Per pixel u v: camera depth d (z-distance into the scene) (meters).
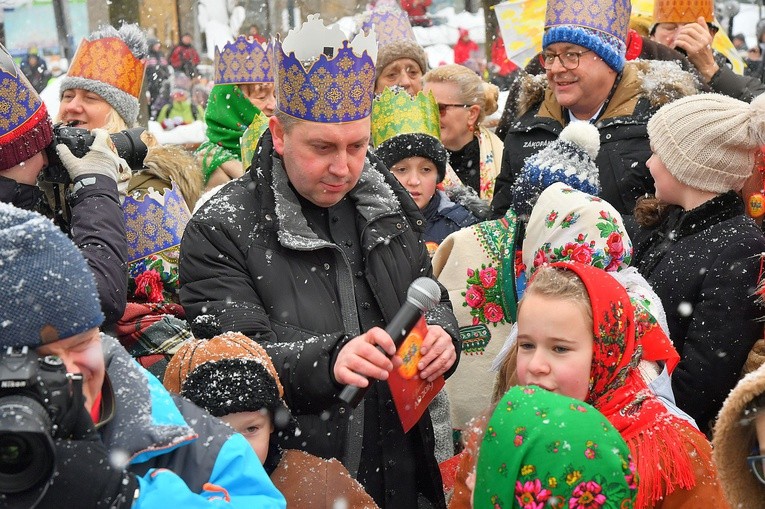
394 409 2.92
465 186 5.04
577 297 2.63
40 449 1.62
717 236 3.39
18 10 10.45
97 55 4.42
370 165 3.12
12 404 1.64
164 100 11.05
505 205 4.53
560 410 2.19
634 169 4.27
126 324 3.33
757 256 3.31
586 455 2.12
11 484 1.62
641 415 2.60
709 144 3.43
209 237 2.91
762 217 3.80
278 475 2.66
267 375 2.52
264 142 3.02
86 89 4.38
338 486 2.63
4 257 1.72
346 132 2.83
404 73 5.71
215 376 2.48
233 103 5.41
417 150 4.34
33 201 3.07
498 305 3.59
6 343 1.71
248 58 5.42
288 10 12.19
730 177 3.45
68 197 3.17
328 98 2.80
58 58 10.54
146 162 3.74
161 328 3.33
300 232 2.90
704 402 3.27
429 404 3.08
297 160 2.87
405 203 3.11
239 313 2.81
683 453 2.53
